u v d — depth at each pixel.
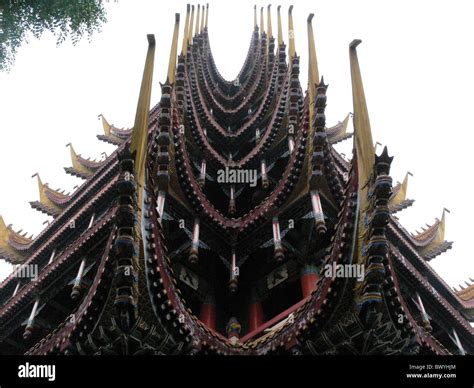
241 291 22.09
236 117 34.78
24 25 8.07
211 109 34.66
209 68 40.75
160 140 20.94
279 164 27.08
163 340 13.58
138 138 14.48
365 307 12.65
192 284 21.44
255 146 29.77
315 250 20.98
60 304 22.06
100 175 31.05
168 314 13.67
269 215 21.84
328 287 13.81
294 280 21.02
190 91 29.09
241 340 18.14
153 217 14.32
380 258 12.47
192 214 21.97
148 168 14.76
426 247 27.97
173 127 22.61
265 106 31.58
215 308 21.39
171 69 24.11
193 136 27.19
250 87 37.44
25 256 30.34
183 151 22.44
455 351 22.36
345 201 14.56
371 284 12.44
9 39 7.93
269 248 21.78
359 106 14.91
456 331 22.36
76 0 8.34
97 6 8.68
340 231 14.23
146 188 14.32
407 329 13.31
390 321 13.00
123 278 12.18
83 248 21.55
